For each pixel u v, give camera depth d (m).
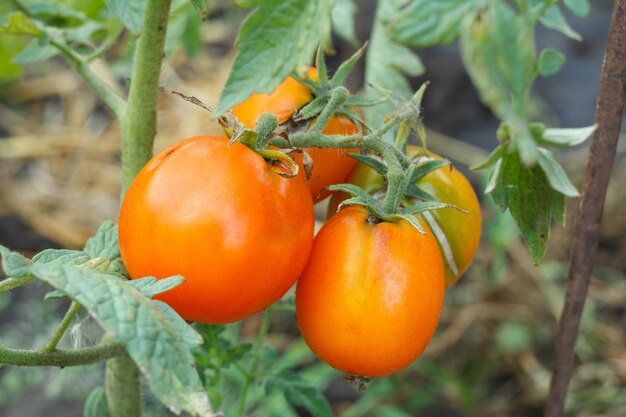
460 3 0.42
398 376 0.93
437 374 0.90
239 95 0.45
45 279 0.44
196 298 0.47
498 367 0.97
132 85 0.53
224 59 1.28
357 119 0.51
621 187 1.09
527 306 0.98
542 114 1.18
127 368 0.58
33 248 1.07
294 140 0.49
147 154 0.54
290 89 0.51
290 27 0.45
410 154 0.53
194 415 0.43
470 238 0.52
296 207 0.48
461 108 1.21
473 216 0.52
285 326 0.99
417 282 0.48
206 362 0.60
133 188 0.48
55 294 0.48
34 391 0.93
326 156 0.51
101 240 0.51
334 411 0.93
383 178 0.52
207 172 0.47
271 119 0.48
